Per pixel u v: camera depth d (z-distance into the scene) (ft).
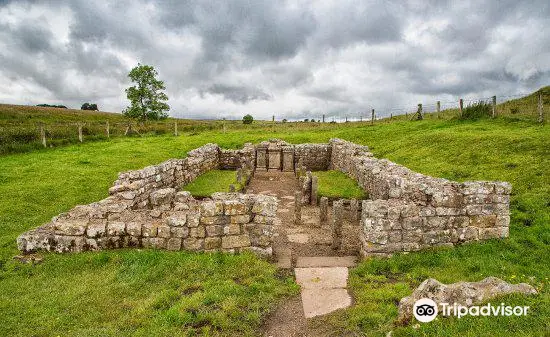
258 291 24.27
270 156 83.61
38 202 44.86
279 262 30.14
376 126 110.52
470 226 30.94
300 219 42.93
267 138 105.60
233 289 23.84
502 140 58.70
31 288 24.39
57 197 46.96
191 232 29.53
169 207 40.93
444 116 110.22
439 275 25.57
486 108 86.48
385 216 29.63
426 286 19.30
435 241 30.53
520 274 24.94
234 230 29.86
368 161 57.26
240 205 29.68
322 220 42.75
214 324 20.07
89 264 27.68
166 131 130.00
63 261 28.07
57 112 227.61
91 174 57.36
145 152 79.00
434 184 36.45
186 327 19.86
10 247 31.63
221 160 87.56
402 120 125.90
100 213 31.48
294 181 71.41
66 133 101.09
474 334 16.67
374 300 22.44
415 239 30.09
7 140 82.02
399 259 28.78
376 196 47.75
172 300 22.76
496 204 31.09
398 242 29.86
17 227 37.35
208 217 29.58
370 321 20.06
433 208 30.27
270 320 21.44
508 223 31.27
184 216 29.48
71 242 29.68
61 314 21.29
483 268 26.27
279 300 23.58
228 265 27.66
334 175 72.02
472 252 29.43
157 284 24.95
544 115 74.64
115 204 34.91
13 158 69.82
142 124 155.33
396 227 29.76
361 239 32.07
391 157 70.90
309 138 105.50
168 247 29.73
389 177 41.55
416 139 77.25
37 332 19.58
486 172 48.70
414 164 61.62
